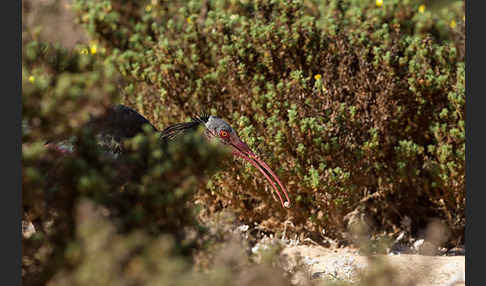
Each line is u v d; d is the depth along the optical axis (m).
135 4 14.01
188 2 13.48
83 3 13.66
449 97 11.28
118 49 13.12
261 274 6.21
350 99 11.55
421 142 12.11
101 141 7.70
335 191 10.91
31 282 5.89
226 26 12.04
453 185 11.53
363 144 11.24
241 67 11.41
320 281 8.70
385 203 12.06
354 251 11.11
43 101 5.97
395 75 11.62
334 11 12.51
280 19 12.09
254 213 11.89
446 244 11.96
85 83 6.12
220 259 6.23
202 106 11.95
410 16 12.77
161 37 12.69
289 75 11.79
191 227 6.46
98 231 5.33
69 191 5.85
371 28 12.19
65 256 5.58
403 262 9.91
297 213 11.63
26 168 5.72
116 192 6.11
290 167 11.13
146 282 5.35
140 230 5.79
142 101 12.26
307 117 10.98
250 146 10.90
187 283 5.34
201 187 11.53
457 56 12.37
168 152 6.43
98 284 5.20
